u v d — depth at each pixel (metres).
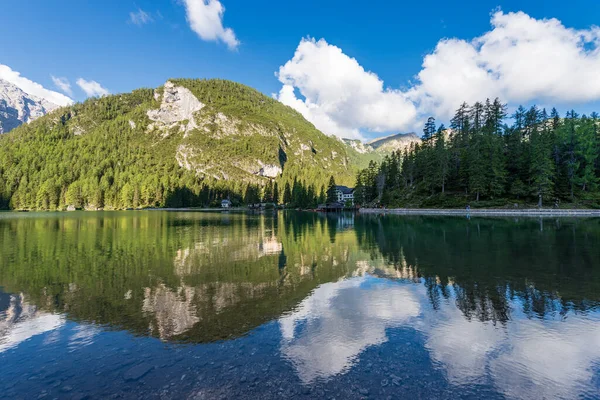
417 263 19.14
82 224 55.62
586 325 9.61
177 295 13.21
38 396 6.36
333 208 124.88
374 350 8.17
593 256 20.23
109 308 11.69
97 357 7.98
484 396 6.22
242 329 9.65
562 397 6.21
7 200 138.75
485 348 8.24
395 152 117.38
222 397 6.19
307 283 15.03
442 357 7.79
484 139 83.25
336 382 6.70
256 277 16.33
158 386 6.61
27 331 9.68
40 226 50.66
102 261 20.97
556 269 16.89
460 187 85.00
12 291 13.93
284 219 71.88
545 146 67.81
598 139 70.81
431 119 107.31
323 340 8.79
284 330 9.52
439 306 11.50
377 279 15.59
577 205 64.12
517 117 95.94
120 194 162.00
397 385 6.59
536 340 8.67
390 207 93.69
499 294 12.73
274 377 6.91
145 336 9.21
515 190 69.81
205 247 27.33
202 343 8.70
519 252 22.03
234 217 82.25
